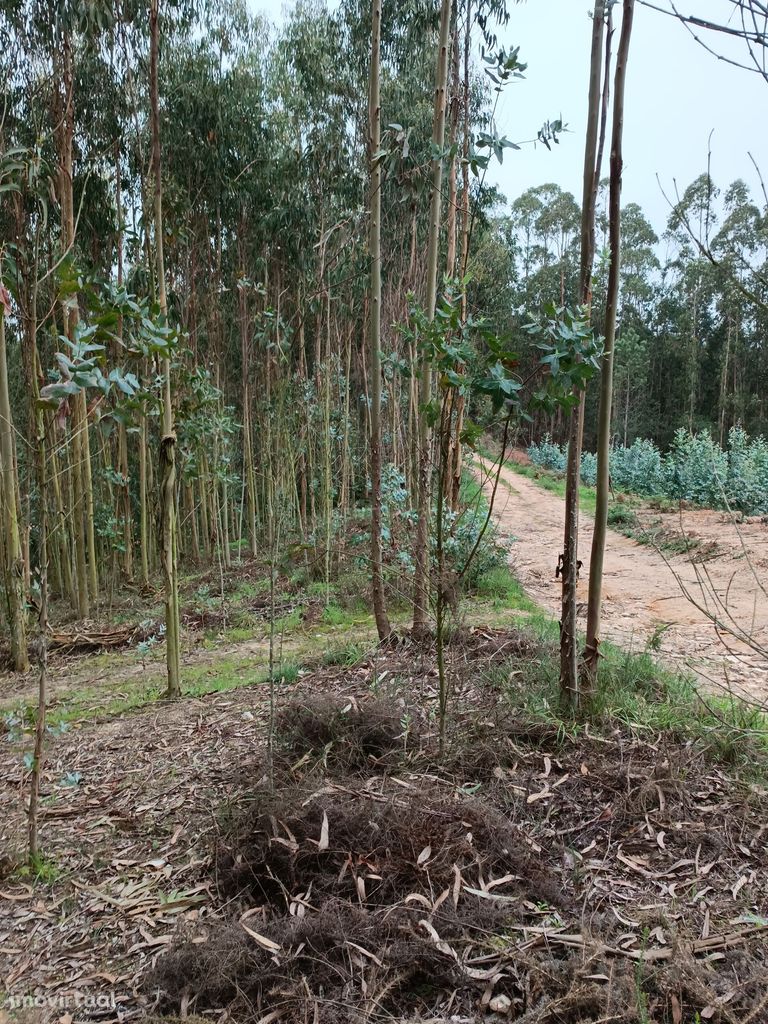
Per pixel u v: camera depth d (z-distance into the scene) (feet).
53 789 11.58
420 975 6.50
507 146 11.46
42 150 24.08
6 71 23.56
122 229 19.08
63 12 22.16
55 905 8.20
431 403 9.67
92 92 28.55
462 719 11.75
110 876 8.71
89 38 24.93
